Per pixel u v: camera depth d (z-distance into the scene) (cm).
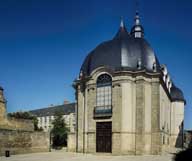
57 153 4794
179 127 6769
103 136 4659
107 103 4694
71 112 10906
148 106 4628
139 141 4453
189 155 2902
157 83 4662
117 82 4609
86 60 5322
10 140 4434
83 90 5109
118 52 4853
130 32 6012
